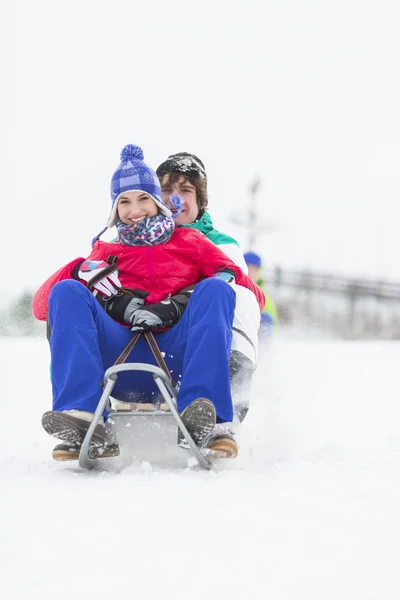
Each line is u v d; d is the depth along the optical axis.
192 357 6.04
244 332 6.86
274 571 3.34
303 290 48.59
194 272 7.10
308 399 10.82
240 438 7.14
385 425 8.88
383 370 17.27
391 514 4.35
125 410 6.17
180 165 8.63
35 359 20.33
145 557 3.53
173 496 4.81
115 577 3.26
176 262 7.01
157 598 3.03
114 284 6.71
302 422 8.62
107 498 4.75
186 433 5.78
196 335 6.10
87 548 3.66
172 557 3.53
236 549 3.65
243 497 4.80
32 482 5.32
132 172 6.99
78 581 3.21
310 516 4.30
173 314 6.61
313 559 3.51
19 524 4.10
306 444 7.22
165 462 6.32
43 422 5.76
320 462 6.12
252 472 5.78
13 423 9.50
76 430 5.77
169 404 5.79
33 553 3.58
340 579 3.24
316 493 4.93
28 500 4.70
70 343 6.07
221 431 6.05
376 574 3.30
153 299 6.84
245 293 7.03
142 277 6.97
